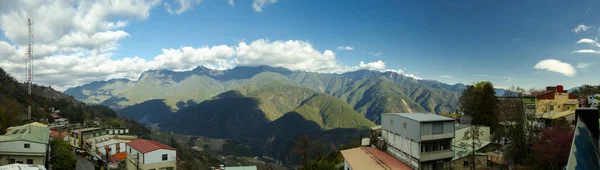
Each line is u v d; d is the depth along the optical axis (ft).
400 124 174.70
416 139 154.61
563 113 199.62
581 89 287.48
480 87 238.07
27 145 181.98
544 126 185.37
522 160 162.50
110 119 602.03
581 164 31.27
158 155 204.13
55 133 334.03
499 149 184.65
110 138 299.17
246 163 627.87
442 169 157.07
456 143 189.88
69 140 333.21
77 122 502.79
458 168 162.20
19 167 117.80
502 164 160.25
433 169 155.02
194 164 373.20
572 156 31.96
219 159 591.37
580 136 33.01
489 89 231.09
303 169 237.45
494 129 217.36
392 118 186.80
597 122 33.47
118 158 256.32
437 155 153.89
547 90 258.16
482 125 219.61
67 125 439.63
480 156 166.81
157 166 202.69
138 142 234.38
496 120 220.23
